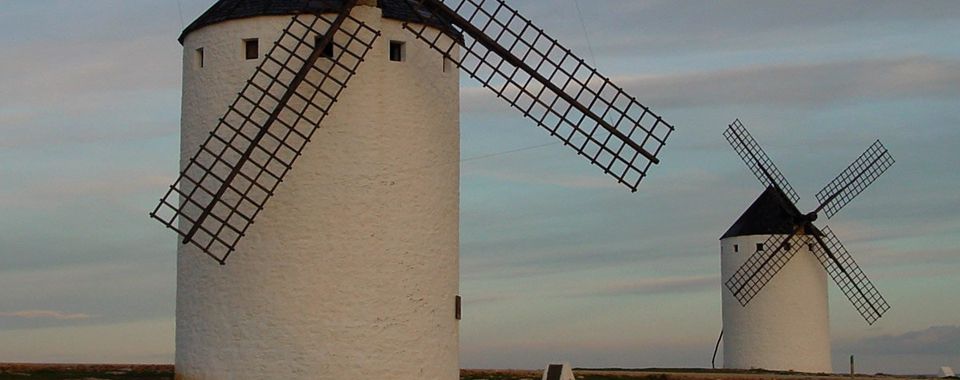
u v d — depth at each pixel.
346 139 24.41
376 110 24.58
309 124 24.30
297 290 24.19
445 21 25.50
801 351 48.66
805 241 49.03
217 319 24.64
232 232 24.50
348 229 24.34
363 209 24.41
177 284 25.69
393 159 24.69
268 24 24.47
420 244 24.95
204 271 24.89
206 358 24.77
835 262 49.53
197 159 25.08
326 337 24.14
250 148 23.64
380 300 24.44
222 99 24.75
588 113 25.05
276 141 24.25
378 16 24.58
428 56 25.28
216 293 24.67
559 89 25.05
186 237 23.69
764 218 49.44
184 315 25.33
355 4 24.31
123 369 33.22
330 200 24.30
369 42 24.55
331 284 24.22
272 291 24.23
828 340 49.31
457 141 26.05
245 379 24.30
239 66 24.61
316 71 24.31
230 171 24.48
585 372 42.97
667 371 46.25
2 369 32.25
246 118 23.94
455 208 25.94
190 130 25.28
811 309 48.84
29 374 30.67
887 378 42.53
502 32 25.06
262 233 24.33
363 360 24.27
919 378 44.00
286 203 24.28
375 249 24.45
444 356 25.41
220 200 23.72
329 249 24.25
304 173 24.30
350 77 24.33
